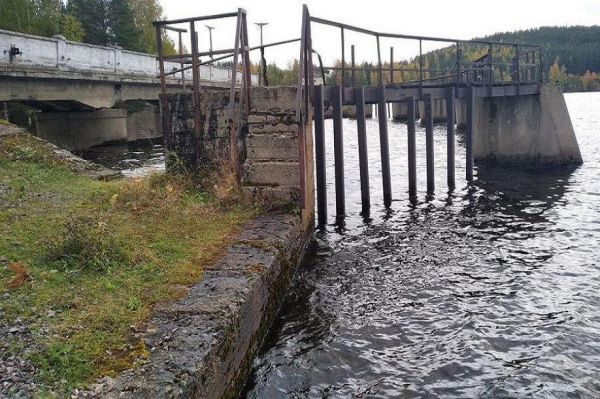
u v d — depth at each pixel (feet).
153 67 91.61
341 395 19.97
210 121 37.73
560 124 73.36
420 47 53.42
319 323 25.45
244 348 20.25
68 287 19.92
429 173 56.90
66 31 133.08
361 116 46.85
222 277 22.24
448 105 58.13
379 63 47.98
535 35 588.09
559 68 495.82
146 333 17.26
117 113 96.84
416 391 20.34
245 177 35.29
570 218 46.65
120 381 14.67
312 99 40.73
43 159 37.14
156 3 198.29
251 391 19.92
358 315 26.48
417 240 39.81
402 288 30.17
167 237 26.43
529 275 32.48
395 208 50.72
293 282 30.60
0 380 14.37
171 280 21.49
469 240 39.99
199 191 36.63
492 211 49.65
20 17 123.65
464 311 27.20
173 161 38.37
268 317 24.40
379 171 74.08
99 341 16.55
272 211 34.40
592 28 592.60
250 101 34.86
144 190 32.73
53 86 65.62
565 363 22.21
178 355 15.97
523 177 67.62
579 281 31.45
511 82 68.03
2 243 22.45
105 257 22.15
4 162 34.86
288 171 34.78
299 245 33.65
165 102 38.22
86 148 88.53
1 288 18.94
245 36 35.96
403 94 52.70
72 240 22.48
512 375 21.35
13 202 28.27
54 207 28.50
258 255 25.36
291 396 19.81
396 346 23.59
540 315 26.76
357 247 37.76
